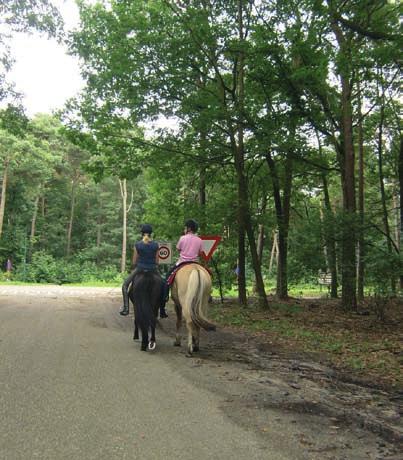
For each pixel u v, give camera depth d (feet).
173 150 55.11
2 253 178.40
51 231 215.51
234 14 48.73
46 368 23.34
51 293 83.66
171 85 50.14
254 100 51.06
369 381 23.62
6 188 179.32
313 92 51.78
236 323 43.47
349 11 40.75
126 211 216.74
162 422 16.31
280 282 71.67
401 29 37.52
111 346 30.30
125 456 13.46
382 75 52.11
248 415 17.39
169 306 59.62
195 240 30.71
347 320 46.44
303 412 18.03
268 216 59.77
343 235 46.85
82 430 15.35
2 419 16.16
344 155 57.36
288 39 45.88
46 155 169.48
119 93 53.06
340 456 13.87
